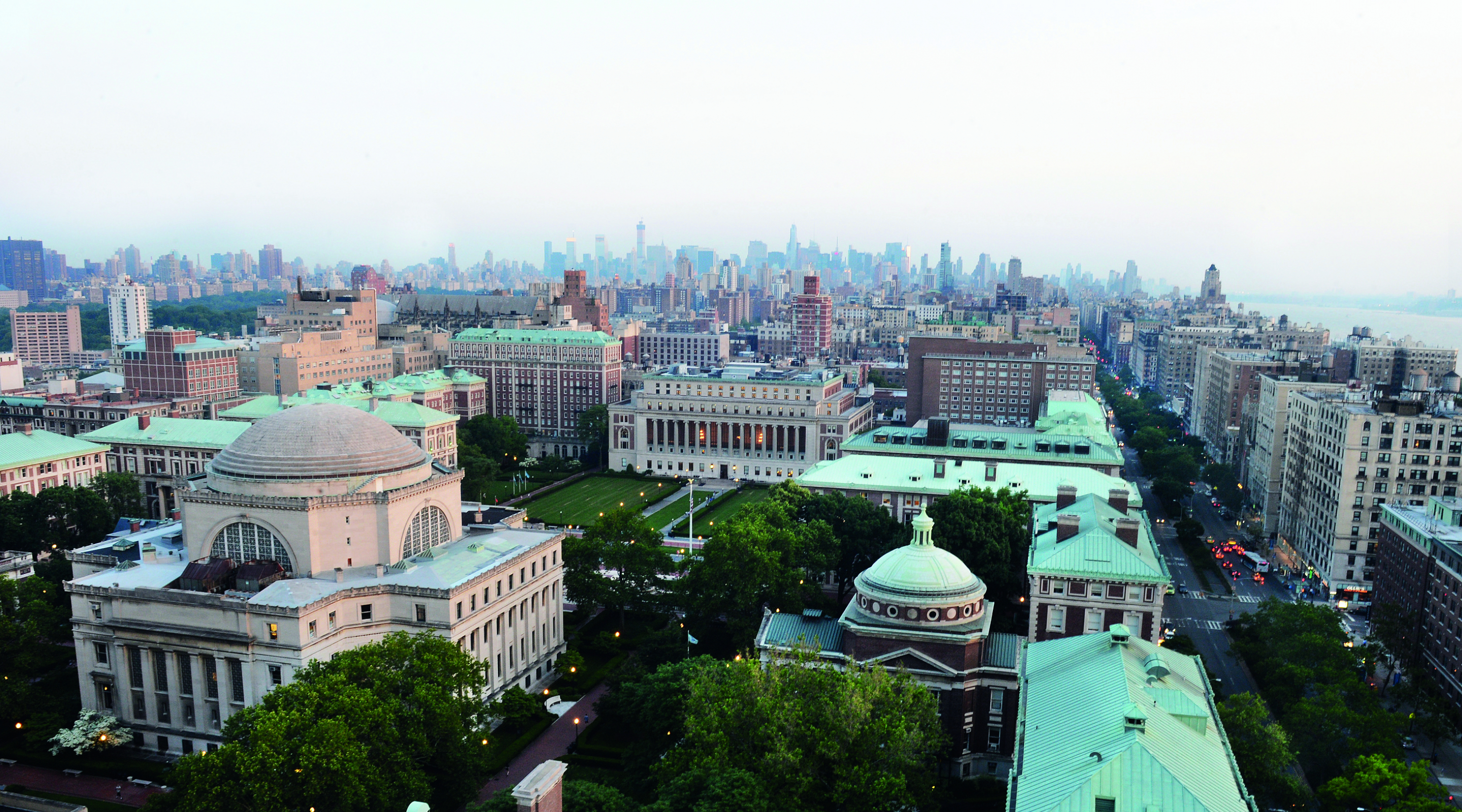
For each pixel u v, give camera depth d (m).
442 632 120.44
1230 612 177.38
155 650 120.12
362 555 129.50
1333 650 122.25
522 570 138.12
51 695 127.44
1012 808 69.38
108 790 112.00
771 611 138.88
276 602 115.44
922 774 93.94
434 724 98.62
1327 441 194.00
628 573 159.88
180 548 139.12
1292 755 95.62
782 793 84.44
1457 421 176.62
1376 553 180.62
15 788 112.12
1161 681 85.12
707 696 97.31
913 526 116.94
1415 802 83.56
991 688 113.06
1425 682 134.38
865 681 92.44
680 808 82.06
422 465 140.75
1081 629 124.06
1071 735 75.69
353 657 101.50
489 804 82.00
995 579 144.38
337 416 134.62
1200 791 66.06
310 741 86.31
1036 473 187.88
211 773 84.62
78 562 137.50
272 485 126.62
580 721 129.62
